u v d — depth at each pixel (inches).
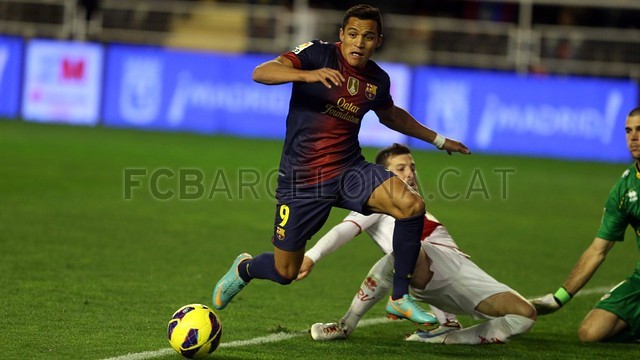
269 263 808.3
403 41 3026.6
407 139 2883.9
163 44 3127.5
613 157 2770.7
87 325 843.4
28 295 953.5
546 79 2780.5
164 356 748.0
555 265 1296.8
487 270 1243.2
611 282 1189.7
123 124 2970.0
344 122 792.9
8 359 723.4
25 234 1320.1
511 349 821.9
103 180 1930.4
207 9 3122.5
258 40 3068.4
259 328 869.8
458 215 1747.0
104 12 3105.3
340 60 790.5
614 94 2758.4
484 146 2824.8
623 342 866.1
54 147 2400.3
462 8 3216.0
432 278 819.4
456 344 828.0
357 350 798.5
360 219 853.2
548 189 2158.0
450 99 2827.3
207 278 1097.4
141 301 956.0
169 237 1371.8
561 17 3149.6
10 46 2992.1
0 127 2755.9
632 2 3002.0
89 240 1306.6
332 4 3245.6
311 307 974.4
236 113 2925.7
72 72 2974.9
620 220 859.4
